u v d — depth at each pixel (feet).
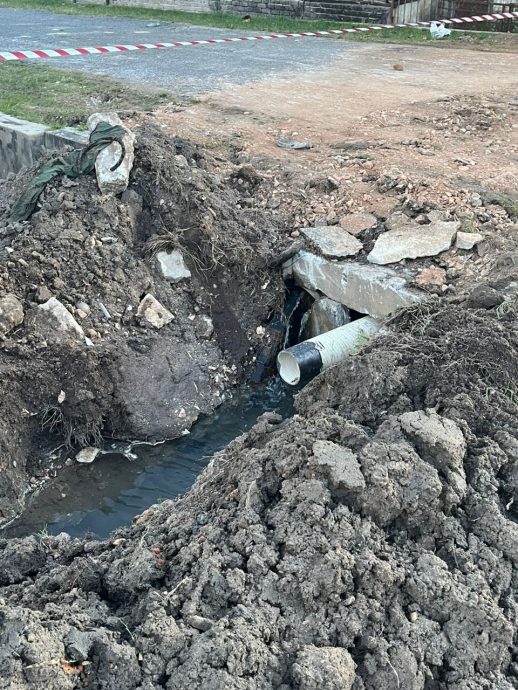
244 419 10.84
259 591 5.84
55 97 18.51
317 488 6.23
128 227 11.59
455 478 6.48
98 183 11.66
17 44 25.16
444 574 5.97
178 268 11.61
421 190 12.42
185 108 17.08
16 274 10.37
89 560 6.53
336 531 6.04
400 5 28.14
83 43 25.41
